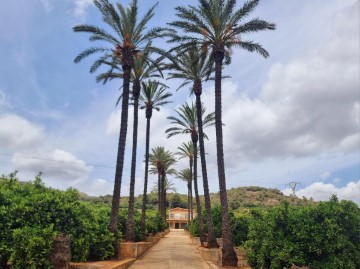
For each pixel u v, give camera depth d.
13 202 12.19
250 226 13.94
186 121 35.47
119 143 21.52
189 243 37.47
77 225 14.00
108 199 92.88
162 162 56.03
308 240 11.29
